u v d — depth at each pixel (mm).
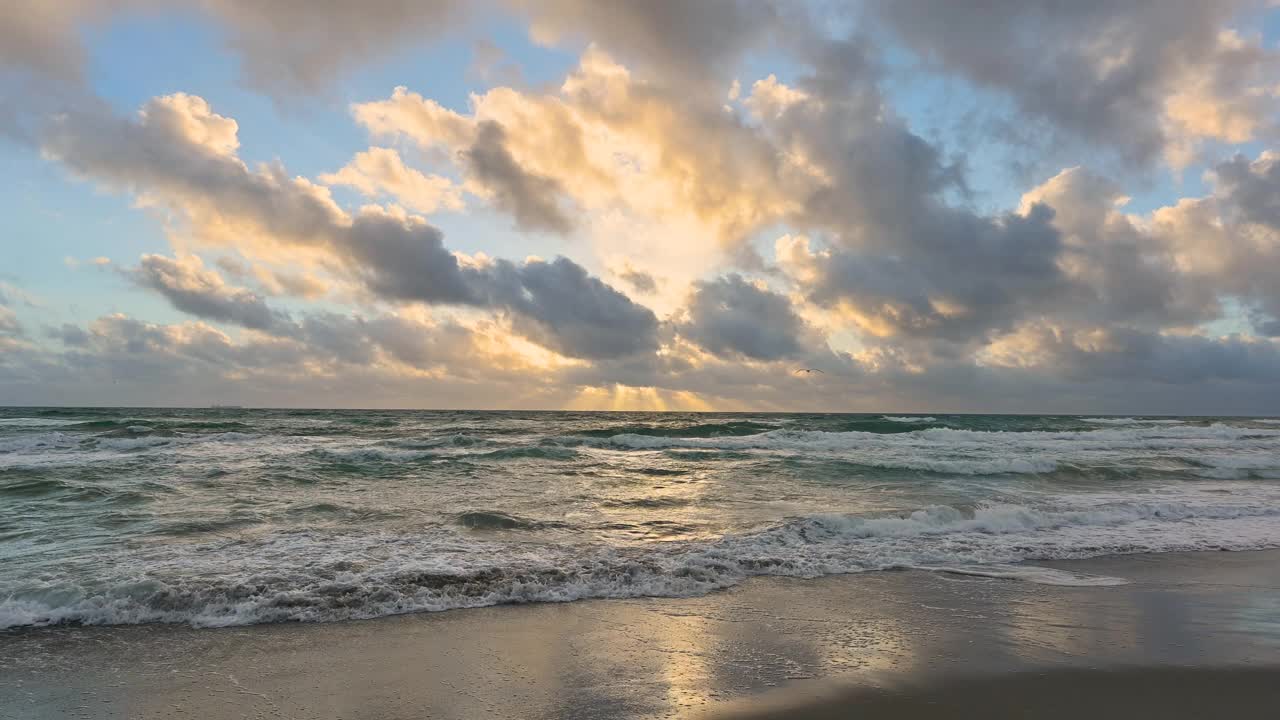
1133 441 31219
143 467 18219
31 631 6434
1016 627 6789
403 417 62812
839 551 10125
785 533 10922
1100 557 10133
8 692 5098
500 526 11305
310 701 4984
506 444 27906
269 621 6785
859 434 32750
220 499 13562
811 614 7219
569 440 29297
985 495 15656
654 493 15406
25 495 13727
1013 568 9398
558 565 8852
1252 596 8039
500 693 5129
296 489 15117
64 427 35438
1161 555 10305
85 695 5062
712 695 5090
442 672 5547
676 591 8055
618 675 5492
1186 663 5777
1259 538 11602
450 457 21625
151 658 5812
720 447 27750
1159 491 17297
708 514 12891
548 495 14875
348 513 12203
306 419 52562
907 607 7504
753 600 7762
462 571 8391
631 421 56906
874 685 5289
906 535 11273
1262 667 5691
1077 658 5891
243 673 5512
